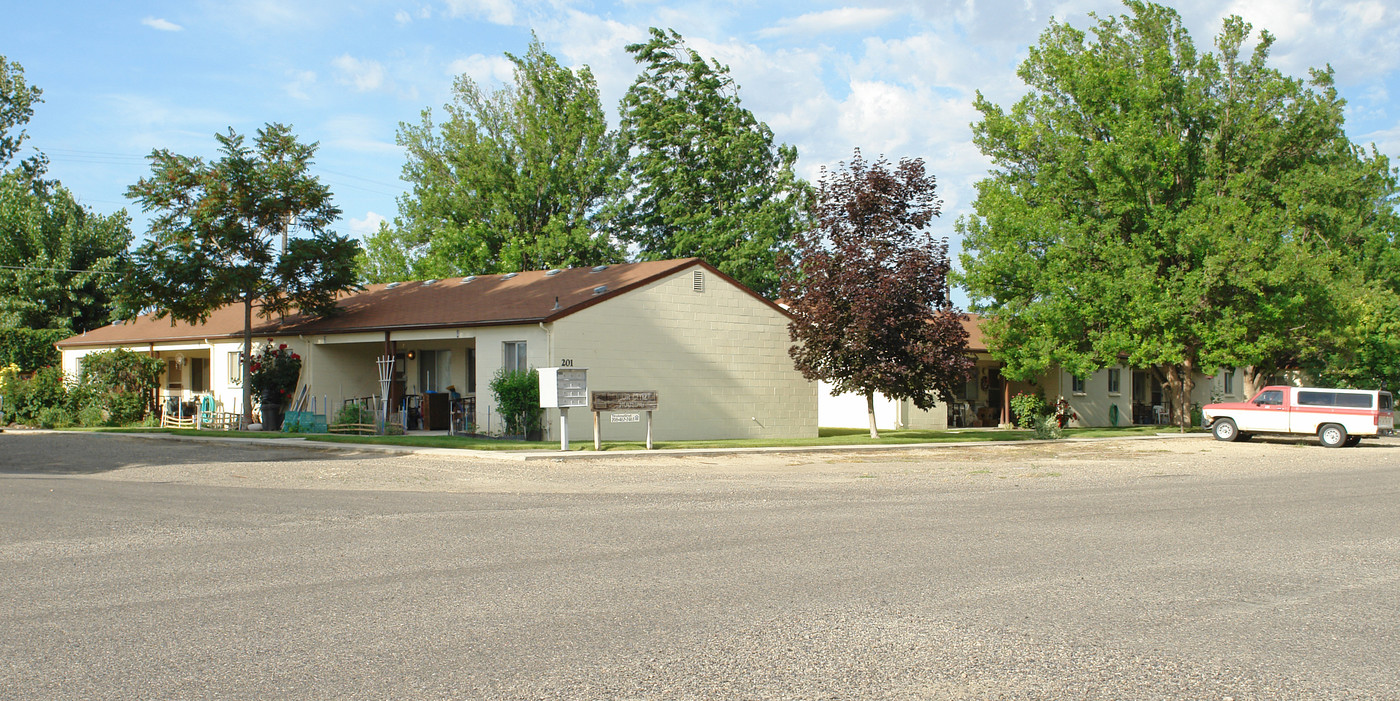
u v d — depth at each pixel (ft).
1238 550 27.94
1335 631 18.98
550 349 76.74
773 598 21.56
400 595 21.84
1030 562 25.84
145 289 83.56
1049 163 106.83
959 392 120.26
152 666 16.58
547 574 24.20
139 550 27.50
